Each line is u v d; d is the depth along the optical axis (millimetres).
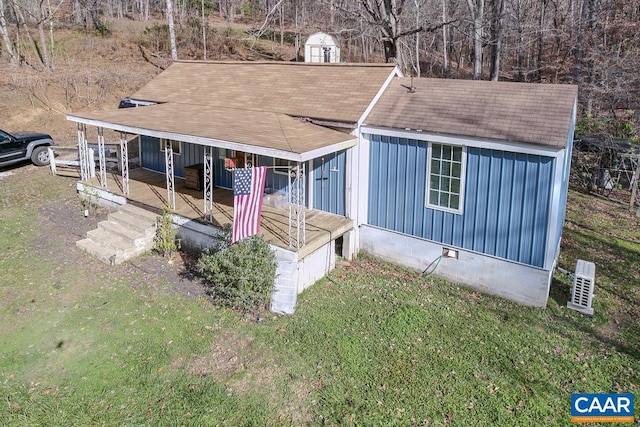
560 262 12195
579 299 10094
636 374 8203
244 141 10594
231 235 10242
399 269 12000
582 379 8078
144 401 7551
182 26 35938
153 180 15516
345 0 27203
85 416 7246
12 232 13266
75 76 27625
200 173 14445
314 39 27266
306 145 10336
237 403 7504
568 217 15234
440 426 7086
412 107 11742
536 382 8008
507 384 7945
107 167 17438
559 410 7414
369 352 8680
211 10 45562
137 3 46688
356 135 11641
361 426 7062
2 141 18125
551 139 9406
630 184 17094
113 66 30594
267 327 9367
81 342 8898
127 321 9500
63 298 10258
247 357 8516
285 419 7207
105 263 11688
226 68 16609
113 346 8797
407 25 27594
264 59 35469
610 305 10367
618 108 22000
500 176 10156
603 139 18406
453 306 10320
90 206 14805
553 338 9195
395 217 11914
